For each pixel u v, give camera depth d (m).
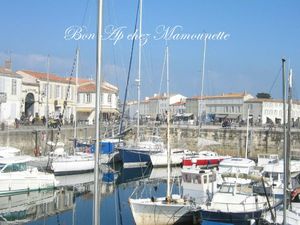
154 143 50.50
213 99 97.81
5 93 58.69
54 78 71.44
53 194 33.28
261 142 55.56
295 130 53.19
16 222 25.11
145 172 45.91
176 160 49.44
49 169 40.12
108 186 37.22
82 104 78.38
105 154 49.03
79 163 41.72
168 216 23.19
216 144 53.94
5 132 45.44
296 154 51.56
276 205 22.02
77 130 56.53
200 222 23.38
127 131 51.38
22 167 32.50
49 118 62.16
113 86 84.69
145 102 98.12
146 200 23.95
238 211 22.42
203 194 26.14
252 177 25.02
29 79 67.00
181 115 93.12
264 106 89.94
